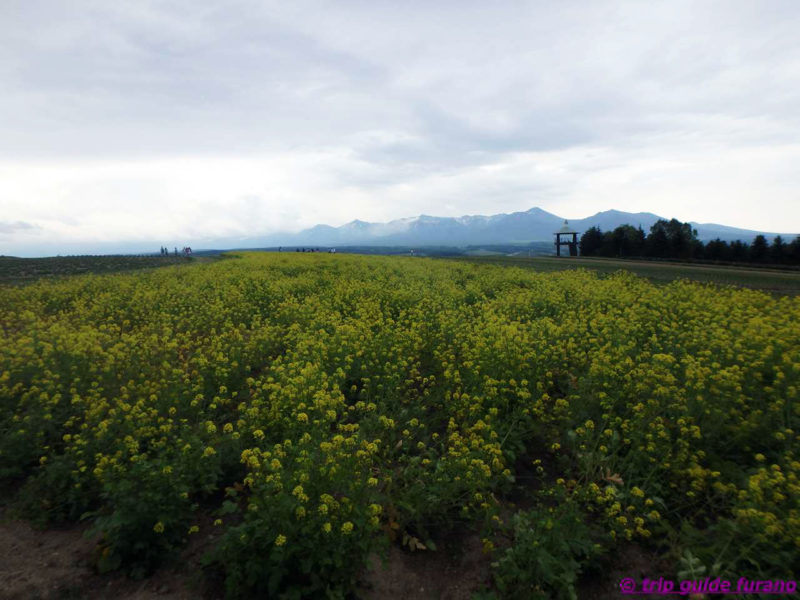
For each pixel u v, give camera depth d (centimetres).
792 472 475
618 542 443
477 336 975
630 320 1126
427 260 3612
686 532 428
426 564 435
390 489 493
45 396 626
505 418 664
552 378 832
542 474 562
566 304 1424
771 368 741
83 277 2088
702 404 593
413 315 1285
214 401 666
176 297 1587
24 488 504
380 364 878
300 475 423
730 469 515
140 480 436
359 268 2638
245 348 968
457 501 493
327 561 363
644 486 500
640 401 642
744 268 3812
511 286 1905
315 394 643
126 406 598
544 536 397
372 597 390
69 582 390
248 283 1925
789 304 1312
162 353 954
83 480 484
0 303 1460
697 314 1200
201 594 383
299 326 1133
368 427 622
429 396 760
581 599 389
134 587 390
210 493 506
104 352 904
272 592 363
